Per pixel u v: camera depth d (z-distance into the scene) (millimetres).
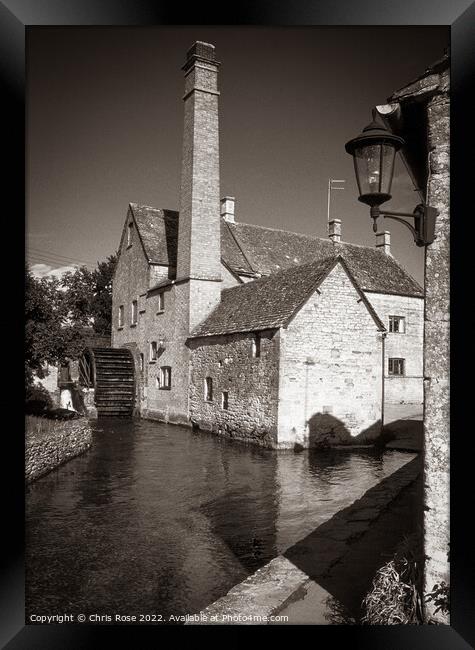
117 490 11031
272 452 15555
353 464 13719
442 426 3705
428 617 3762
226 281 24797
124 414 26234
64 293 18172
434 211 3740
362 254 30234
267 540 7895
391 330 26734
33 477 11688
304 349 16188
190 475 12438
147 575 6684
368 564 6348
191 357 21688
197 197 22578
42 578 6578
